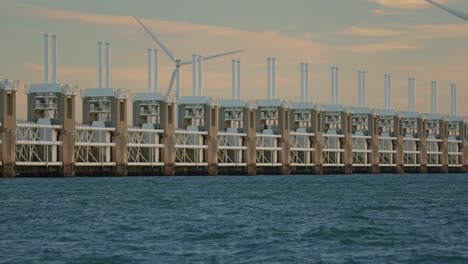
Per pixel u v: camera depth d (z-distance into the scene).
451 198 190.75
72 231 118.50
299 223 128.75
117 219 134.88
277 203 171.50
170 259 94.19
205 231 117.75
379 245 104.75
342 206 163.12
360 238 110.56
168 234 114.44
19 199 178.38
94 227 123.12
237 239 109.62
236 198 187.62
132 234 114.75
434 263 92.19
